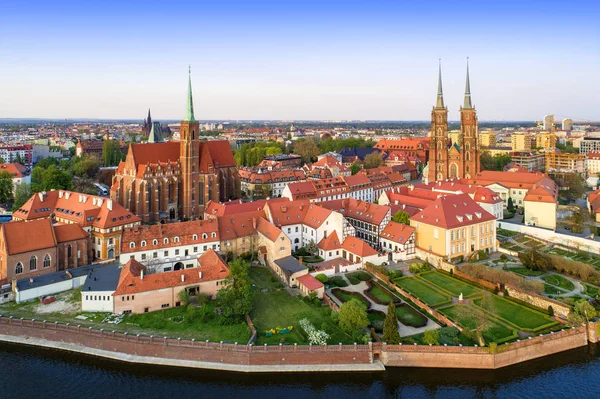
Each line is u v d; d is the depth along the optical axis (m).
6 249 123.75
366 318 101.56
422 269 138.75
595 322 104.88
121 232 145.50
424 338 98.25
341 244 149.12
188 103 197.88
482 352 95.56
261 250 144.75
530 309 113.50
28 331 105.25
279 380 93.75
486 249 156.12
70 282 125.06
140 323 106.19
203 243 139.75
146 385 91.44
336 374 94.56
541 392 89.62
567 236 165.25
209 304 115.12
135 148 190.25
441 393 90.44
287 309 114.00
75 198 161.12
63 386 90.44
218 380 93.56
